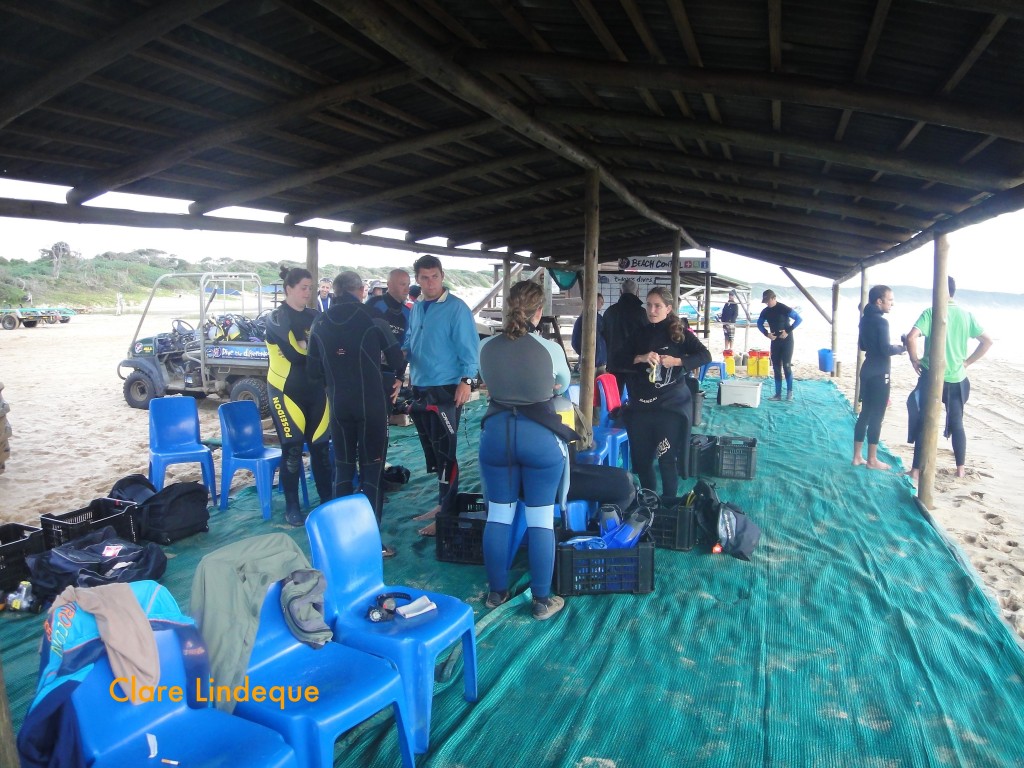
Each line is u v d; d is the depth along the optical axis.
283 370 4.78
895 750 2.59
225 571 2.33
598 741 2.64
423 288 4.51
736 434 8.54
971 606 3.75
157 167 4.29
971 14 2.43
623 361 4.96
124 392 10.94
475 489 5.97
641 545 3.85
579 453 5.24
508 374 3.41
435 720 2.76
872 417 6.75
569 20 3.19
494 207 7.96
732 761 2.53
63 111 3.55
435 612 2.72
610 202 8.09
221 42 3.26
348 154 4.95
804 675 3.09
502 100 4.02
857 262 9.63
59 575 3.72
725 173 5.24
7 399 11.98
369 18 2.79
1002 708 2.84
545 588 3.59
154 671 2.00
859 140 3.97
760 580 4.09
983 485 6.47
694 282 20.33
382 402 4.37
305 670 2.35
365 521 2.87
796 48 3.00
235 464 5.34
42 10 2.65
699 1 2.76
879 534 4.91
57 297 52.41
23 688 3.02
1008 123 2.87
